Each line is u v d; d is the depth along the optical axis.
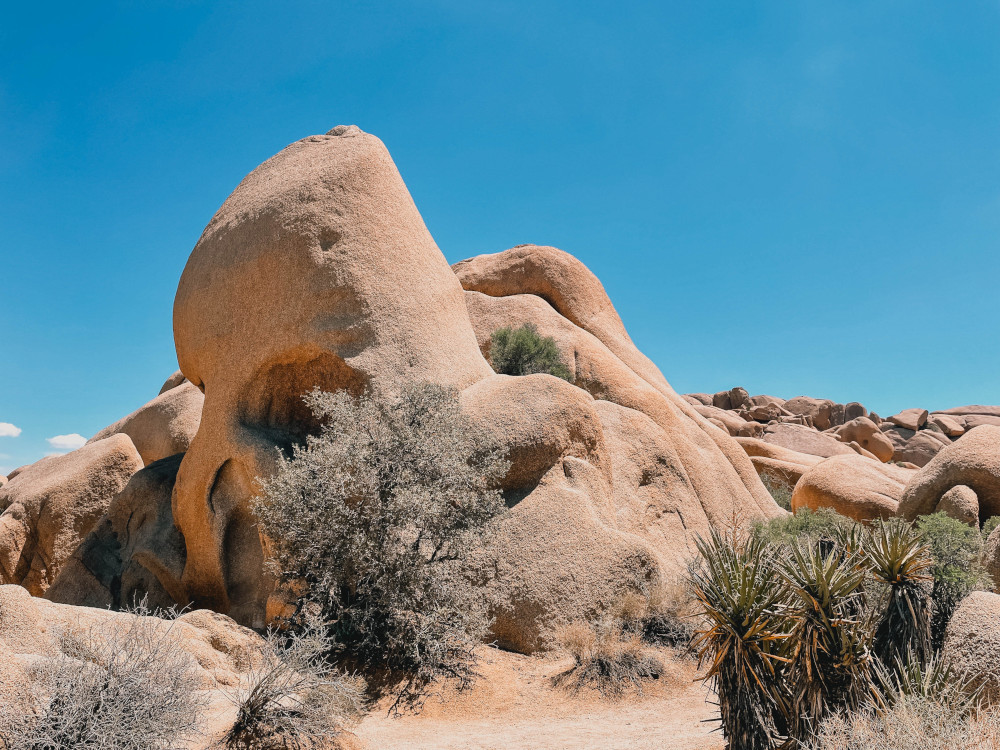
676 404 19.56
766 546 6.14
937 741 4.41
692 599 10.82
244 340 13.27
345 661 9.59
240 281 13.58
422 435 10.47
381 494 10.18
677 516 15.38
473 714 8.91
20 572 16.97
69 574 14.56
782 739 5.38
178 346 14.88
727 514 16.78
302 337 12.82
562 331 19.38
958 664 5.46
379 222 13.84
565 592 10.95
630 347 20.36
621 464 15.37
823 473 19.59
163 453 21.30
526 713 8.95
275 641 7.99
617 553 11.44
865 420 40.84
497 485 12.09
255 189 14.79
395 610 9.96
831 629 5.46
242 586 12.55
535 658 10.39
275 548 10.71
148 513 15.07
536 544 11.35
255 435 12.66
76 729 5.11
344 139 15.07
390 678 9.41
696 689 9.45
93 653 5.74
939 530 9.37
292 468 10.50
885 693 5.27
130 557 14.43
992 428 15.68
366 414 10.64
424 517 10.02
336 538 9.91
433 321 13.59
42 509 17.27
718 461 18.28
